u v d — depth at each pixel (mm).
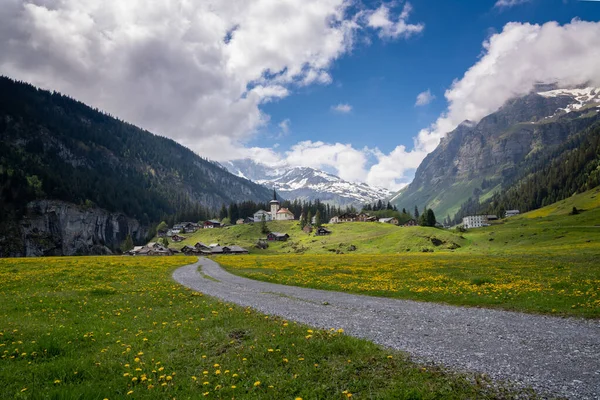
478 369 10883
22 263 73125
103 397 9375
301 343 13430
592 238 108688
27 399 9117
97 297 28203
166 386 10164
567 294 22984
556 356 12023
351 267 57656
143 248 189250
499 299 22938
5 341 14703
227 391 9750
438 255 97562
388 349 12984
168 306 23781
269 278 43375
